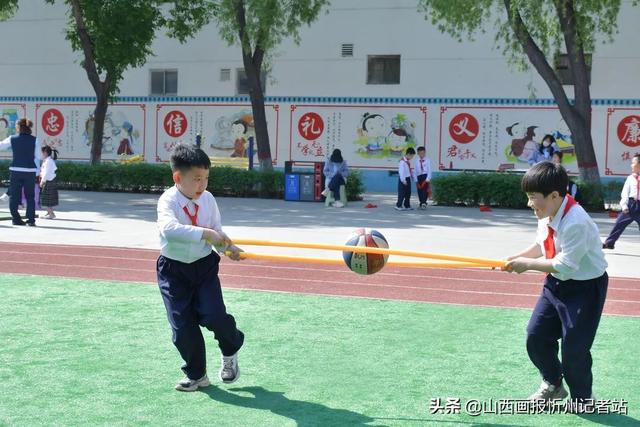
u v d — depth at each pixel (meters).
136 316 8.32
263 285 10.09
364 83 27.81
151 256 12.52
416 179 21.86
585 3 20.80
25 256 12.37
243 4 24.73
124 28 25.73
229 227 16.69
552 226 5.20
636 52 25.23
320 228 16.81
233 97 29.20
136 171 26.73
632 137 25.42
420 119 27.31
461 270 11.30
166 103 30.02
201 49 29.45
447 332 7.80
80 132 31.12
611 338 7.59
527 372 6.46
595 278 5.25
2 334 7.53
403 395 5.86
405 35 27.27
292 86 28.53
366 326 8.02
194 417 5.33
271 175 25.11
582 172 22.22
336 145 28.25
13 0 27.34
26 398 5.70
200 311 5.75
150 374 6.30
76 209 20.55
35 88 31.52
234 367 6.06
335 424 5.22
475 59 26.64
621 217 13.86
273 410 5.49
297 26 24.56
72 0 26.53
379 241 6.12
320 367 6.57
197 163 5.64
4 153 31.97
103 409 5.48
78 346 7.11
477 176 22.86
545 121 26.06
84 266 11.52
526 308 8.94
